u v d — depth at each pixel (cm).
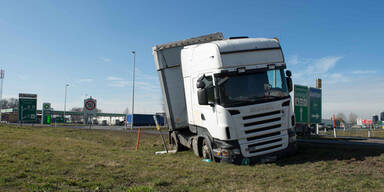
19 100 3772
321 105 2448
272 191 564
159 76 1278
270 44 967
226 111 876
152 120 6881
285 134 908
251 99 887
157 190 586
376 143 1332
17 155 920
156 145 1655
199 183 647
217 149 930
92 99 3008
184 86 1155
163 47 1270
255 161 876
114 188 591
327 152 1009
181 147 1336
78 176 680
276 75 938
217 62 909
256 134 877
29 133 2161
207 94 937
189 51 1103
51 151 1060
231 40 964
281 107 905
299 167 805
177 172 755
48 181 614
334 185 600
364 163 797
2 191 532
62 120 8644
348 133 2833
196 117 1058
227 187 607
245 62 921
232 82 898
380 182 609
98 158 953
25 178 634
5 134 1769
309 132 2277
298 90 2219
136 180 668
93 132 2880
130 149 1484
